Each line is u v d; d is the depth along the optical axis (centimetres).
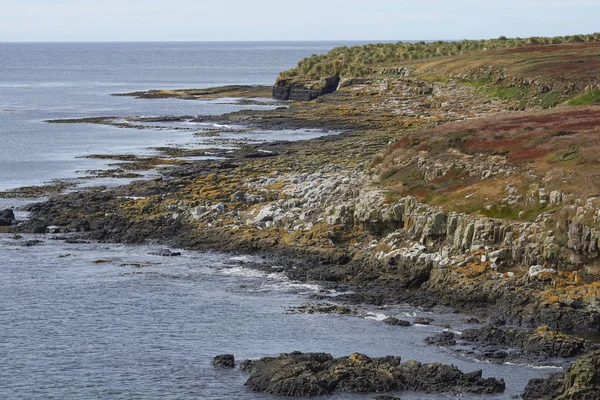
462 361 4388
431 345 4650
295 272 6175
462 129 8294
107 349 4712
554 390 3831
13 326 5109
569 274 5338
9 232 7444
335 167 9125
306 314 5275
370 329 4959
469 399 3903
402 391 3994
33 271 6306
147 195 8531
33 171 10275
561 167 6350
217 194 8188
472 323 5038
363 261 6219
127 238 7206
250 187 8462
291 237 6788
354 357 4262
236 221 7319
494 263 5634
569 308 4966
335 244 6619
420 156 7581
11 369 4434
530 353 4462
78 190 9000
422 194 6619
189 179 9194
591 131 7350
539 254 5534
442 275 5684
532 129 7844
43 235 7394
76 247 7006
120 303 5556
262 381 4112
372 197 6831
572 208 5588
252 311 5353
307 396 3941
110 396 4091
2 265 6450
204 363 4481
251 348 4697
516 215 5956
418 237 6225
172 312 5362
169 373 4350
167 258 6669
